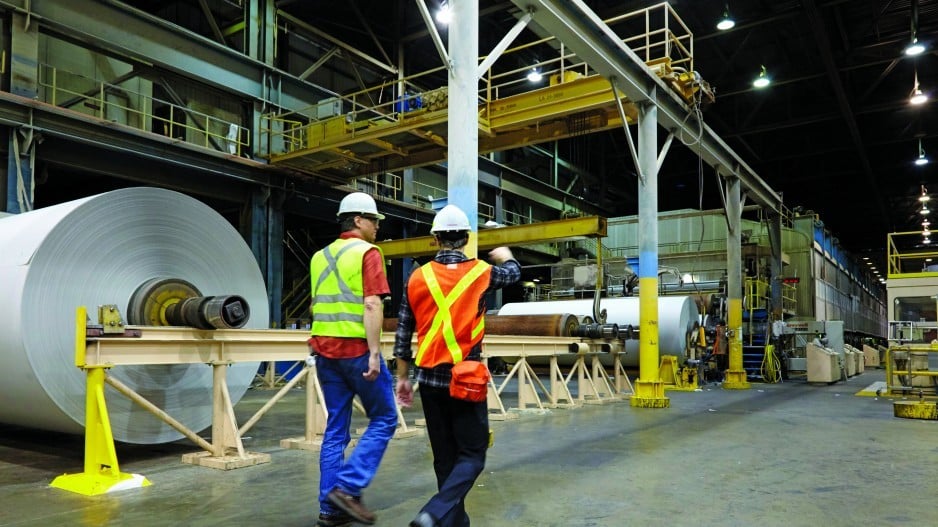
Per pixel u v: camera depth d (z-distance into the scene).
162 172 17.23
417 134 16.58
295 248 27.30
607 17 25.78
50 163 15.00
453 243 3.58
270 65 19.78
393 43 27.09
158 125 19.53
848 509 4.44
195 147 17.05
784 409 11.13
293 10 25.38
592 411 10.62
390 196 24.78
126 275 6.14
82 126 15.04
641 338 12.01
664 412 10.51
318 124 18.36
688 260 25.17
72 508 4.33
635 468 5.81
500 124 15.30
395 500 4.59
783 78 29.39
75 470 5.55
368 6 27.36
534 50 32.28
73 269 5.71
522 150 32.19
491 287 3.46
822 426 8.84
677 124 14.00
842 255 35.12
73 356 5.73
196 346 5.80
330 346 3.93
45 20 14.38
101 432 5.05
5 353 5.50
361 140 17.02
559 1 9.84
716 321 17.91
